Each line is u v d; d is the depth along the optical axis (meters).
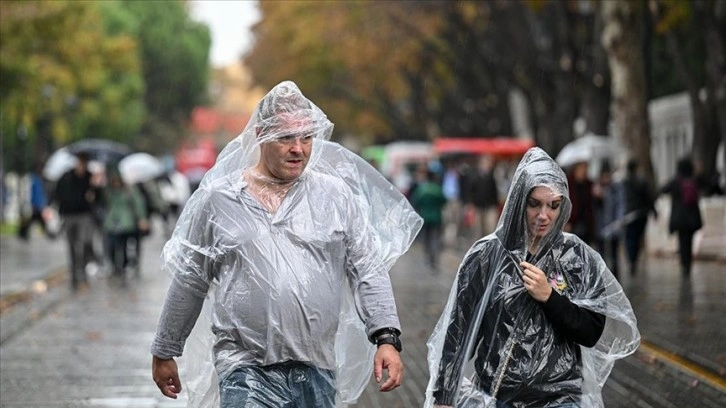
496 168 88.88
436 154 94.62
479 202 67.12
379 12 89.94
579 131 87.81
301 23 95.00
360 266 11.47
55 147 117.50
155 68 181.62
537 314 11.33
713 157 57.31
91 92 102.25
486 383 11.41
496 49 85.62
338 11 91.75
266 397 10.98
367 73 113.06
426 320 30.97
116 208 43.34
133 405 20.22
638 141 54.31
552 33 74.62
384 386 11.15
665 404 19.31
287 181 11.42
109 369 23.91
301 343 11.08
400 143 138.12
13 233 82.88
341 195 11.49
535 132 84.88
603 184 45.88
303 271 11.14
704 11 54.72
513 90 110.25
